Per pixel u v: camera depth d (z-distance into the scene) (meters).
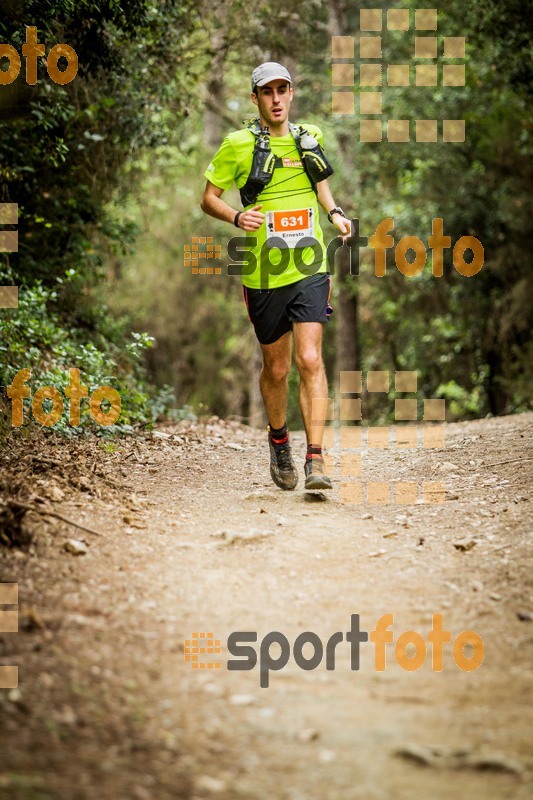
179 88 28.11
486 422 22.41
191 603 9.27
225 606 9.28
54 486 12.56
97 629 8.39
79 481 13.06
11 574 9.38
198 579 9.92
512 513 12.52
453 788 6.35
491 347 46.59
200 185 53.78
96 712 6.96
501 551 11.06
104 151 26.14
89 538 10.84
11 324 19.02
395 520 12.60
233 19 30.70
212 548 10.95
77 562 9.99
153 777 6.25
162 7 23.70
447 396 49.81
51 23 19.02
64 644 7.99
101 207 27.83
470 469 15.38
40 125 22.14
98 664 7.73
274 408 13.75
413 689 7.82
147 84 25.58
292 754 6.67
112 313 32.34
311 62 50.47
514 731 7.13
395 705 7.53
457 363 50.28
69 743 6.54
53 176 25.28
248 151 12.95
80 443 16.27
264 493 13.68
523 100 37.03
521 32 31.31
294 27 34.72
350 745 6.85
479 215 44.84
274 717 7.20
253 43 31.80
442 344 50.25
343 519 12.59
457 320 47.72
